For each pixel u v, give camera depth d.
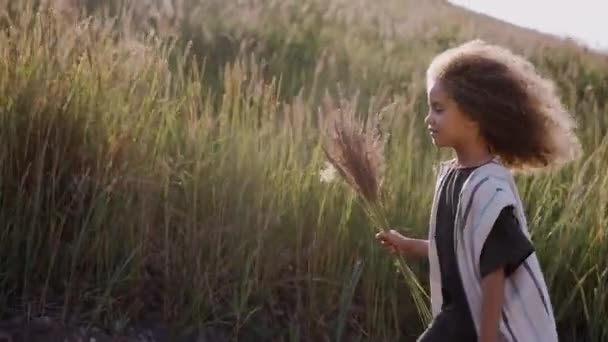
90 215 4.59
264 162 5.03
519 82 3.24
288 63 9.12
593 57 12.34
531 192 5.67
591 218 5.51
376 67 9.55
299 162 5.20
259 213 4.78
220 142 5.07
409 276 3.87
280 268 4.88
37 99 4.61
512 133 3.23
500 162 3.28
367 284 4.90
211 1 9.99
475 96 3.20
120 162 4.70
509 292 3.16
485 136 3.25
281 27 10.46
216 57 8.60
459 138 3.27
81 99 4.77
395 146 5.63
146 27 7.02
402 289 4.97
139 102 5.11
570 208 5.48
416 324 4.96
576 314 5.28
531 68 3.31
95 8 6.55
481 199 3.13
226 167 4.85
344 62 9.77
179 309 4.59
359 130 3.66
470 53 3.27
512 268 3.13
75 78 4.80
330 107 5.06
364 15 12.64
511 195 3.14
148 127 4.92
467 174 3.24
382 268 4.91
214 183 4.80
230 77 5.41
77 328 4.34
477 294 3.17
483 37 13.55
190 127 5.08
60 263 4.52
